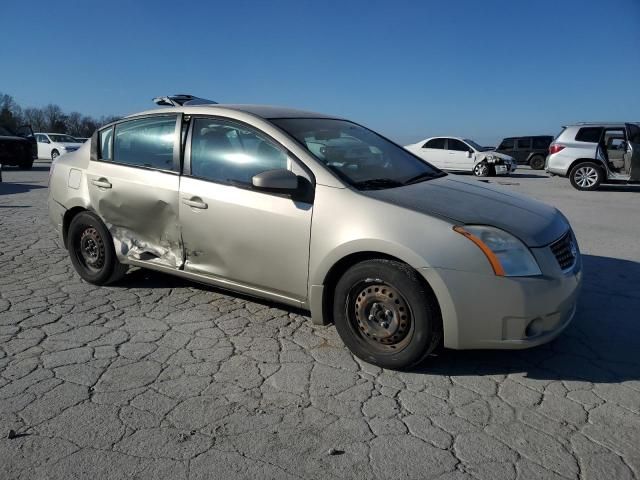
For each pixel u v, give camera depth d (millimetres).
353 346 3439
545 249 3211
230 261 3891
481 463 2465
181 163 4156
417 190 3643
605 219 9312
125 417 2801
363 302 3355
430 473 2393
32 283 4992
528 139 26375
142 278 5113
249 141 3875
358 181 3604
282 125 3889
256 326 4016
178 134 4215
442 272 3076
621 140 14438
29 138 21219
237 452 2523
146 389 3088
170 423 2752
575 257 3576
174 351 3588
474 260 3061
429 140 21719
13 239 6879
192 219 4023
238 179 3854
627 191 14508
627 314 4367
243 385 3150
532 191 14453
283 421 2785
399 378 3262
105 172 4613
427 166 4527
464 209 3354
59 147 26891
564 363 3488
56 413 2826
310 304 3561
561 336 3914
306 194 3539
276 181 3412
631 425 2777
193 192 4008
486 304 3061
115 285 4922
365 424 2768
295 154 3652
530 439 2652
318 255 3449
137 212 4375
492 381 3240
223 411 2871
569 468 2434
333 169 3600
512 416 2857
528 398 3045
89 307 4371
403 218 3227
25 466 2404
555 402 3004
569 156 14531
